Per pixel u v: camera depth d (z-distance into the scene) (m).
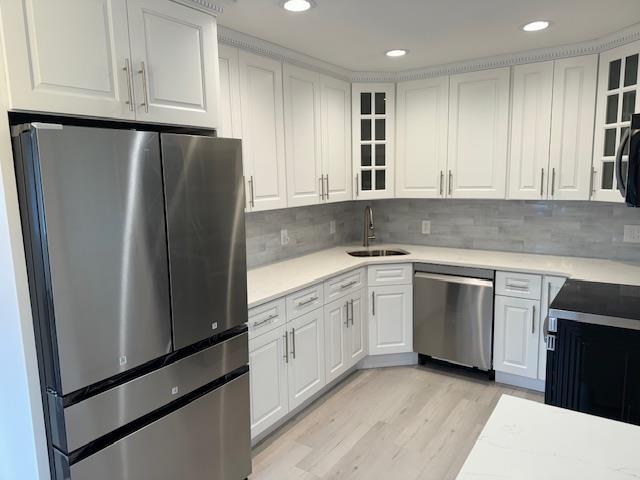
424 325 3.36
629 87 2.57
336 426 2.70
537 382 3.04
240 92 2.49
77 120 1.62
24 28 1.31
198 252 1.80
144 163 1.57
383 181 3.67
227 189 1.91
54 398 1.42
